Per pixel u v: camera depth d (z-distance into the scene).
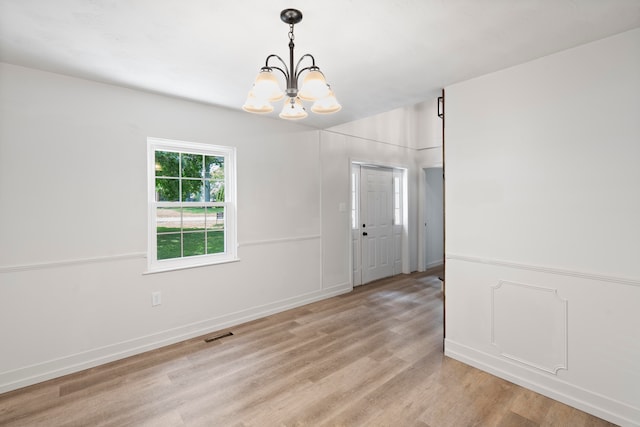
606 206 1.91
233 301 3.40
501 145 2.35
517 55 2.12
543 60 2.14
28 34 1.84
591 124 1.96
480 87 2.46
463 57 2.14
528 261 2.23
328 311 3.82
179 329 3.02
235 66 2.28
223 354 2.75
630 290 1.83
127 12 1.61
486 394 2.17
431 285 4.98
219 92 2.82
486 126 2.44
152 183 2.93
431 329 3.27
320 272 4.26
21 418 1.94
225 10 1.59
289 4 1.54
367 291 4.66
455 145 2.63
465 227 2.58
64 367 2.44
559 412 1.99
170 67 2.30
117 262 2.68
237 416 1.95
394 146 5.45
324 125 4.06
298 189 3.99
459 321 2.63
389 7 1.56
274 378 2.37
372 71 2.36
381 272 5.41
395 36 1.86
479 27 1.77
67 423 1.90
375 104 3.16
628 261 1.84
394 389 2.23
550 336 2.14
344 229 4.58
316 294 4.21
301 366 2.54
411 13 1.62
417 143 5.94
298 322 3.47
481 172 2.47
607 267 1.91
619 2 1.54
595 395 1.95
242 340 3.03
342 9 1.58
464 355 2.60
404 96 2.93
